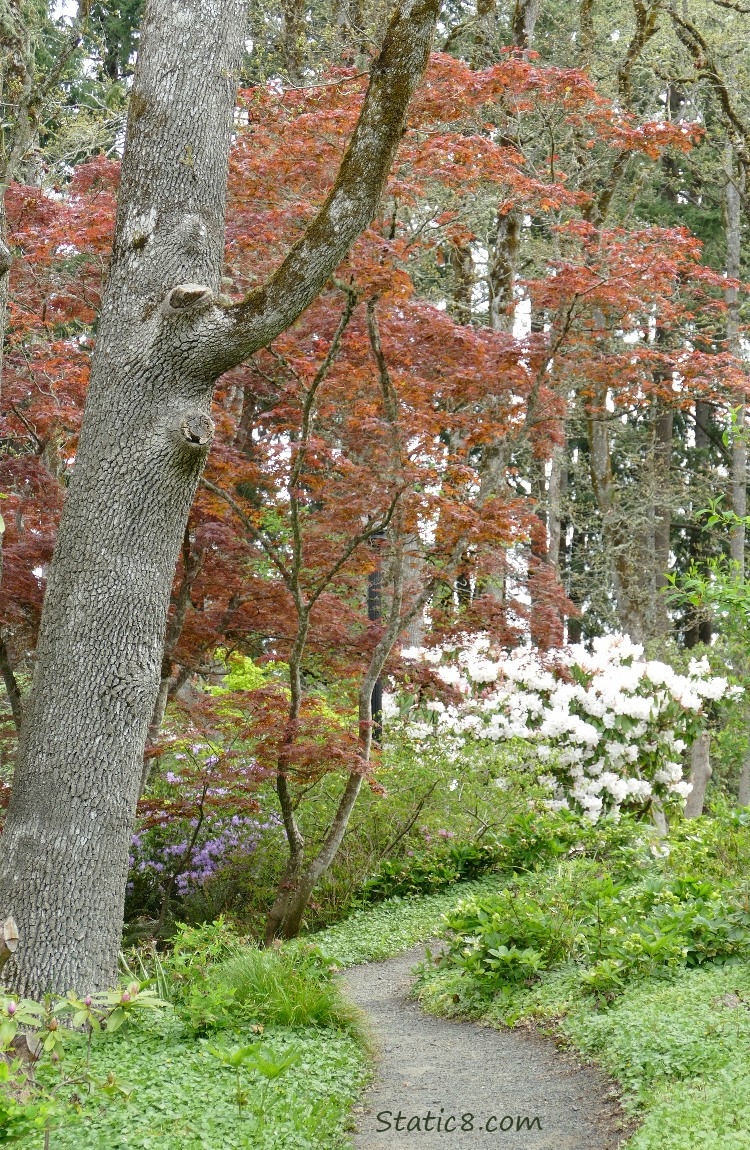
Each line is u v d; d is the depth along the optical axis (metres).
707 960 5.78
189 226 5.98
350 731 8.05
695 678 11.45
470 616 9.74
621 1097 4.37
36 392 8.29
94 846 5.64
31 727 5.76
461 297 17.41
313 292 5.79
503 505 8.40
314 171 8.08
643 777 11.41
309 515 8.41
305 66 15.62
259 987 5.83
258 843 9.55
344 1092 4.84
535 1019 5.67
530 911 6.61
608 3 18.52
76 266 9.23
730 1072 4.11
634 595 19.38
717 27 18.20
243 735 7.93
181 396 5.88
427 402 8.54
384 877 9.55
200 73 6.08
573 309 8.60
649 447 22.38
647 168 17.83
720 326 11.56
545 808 10.18
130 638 5.80
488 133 11.82
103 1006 5.27
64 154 13.88
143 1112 4.27
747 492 22.45
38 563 7.82
